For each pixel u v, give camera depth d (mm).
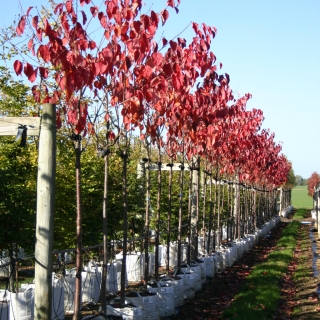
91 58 6914
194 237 14312
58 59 6270
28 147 9750
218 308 10500
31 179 9305
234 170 18328
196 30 8281
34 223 7613
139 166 14109
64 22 6582
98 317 7402
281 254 19094
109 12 6867
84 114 6797
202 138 11289
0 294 8109
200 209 20156
